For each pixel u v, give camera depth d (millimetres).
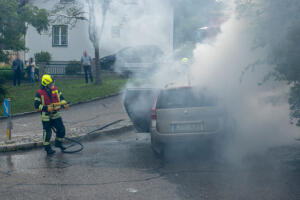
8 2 14922
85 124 11188
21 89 18312
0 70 21984
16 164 7152
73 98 15219
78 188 5578
